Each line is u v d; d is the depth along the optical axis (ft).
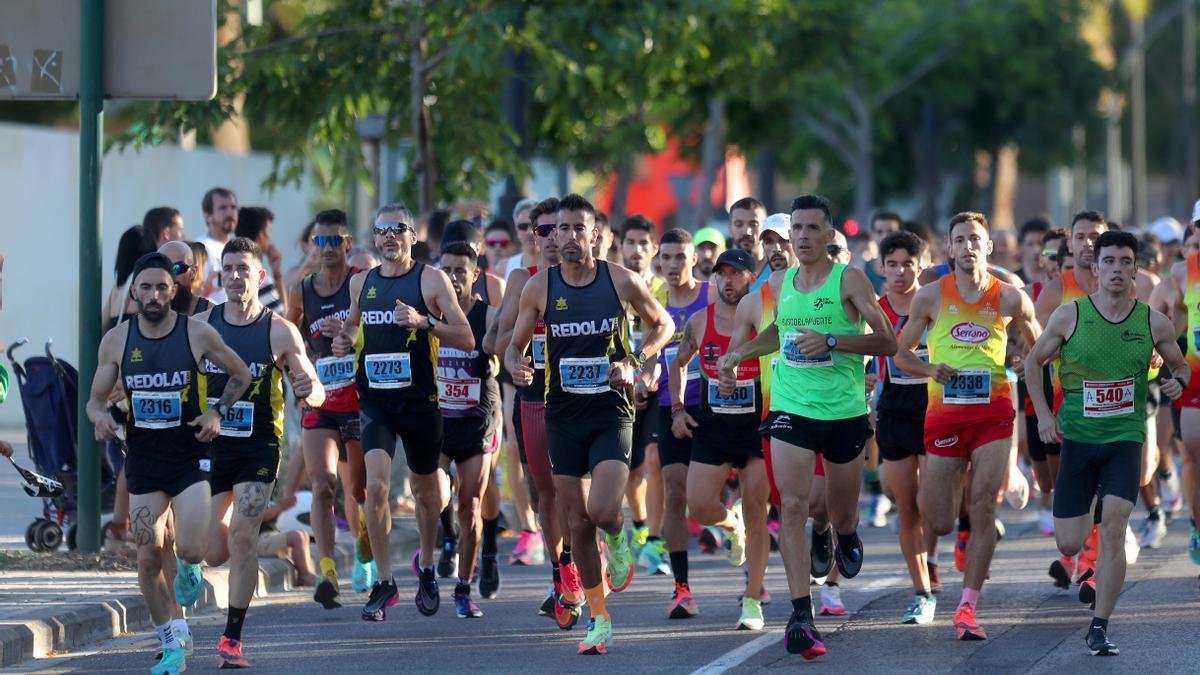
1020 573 98.48
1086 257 96.22
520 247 125.29
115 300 95.86
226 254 74.54
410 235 82.74
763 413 79.77
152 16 95.04
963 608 78.13
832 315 73.92
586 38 126.31
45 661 74.23
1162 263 138.21
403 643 78.64
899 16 323.37
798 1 204.03
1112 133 438.81
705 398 82.33
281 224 205.57
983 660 72.74
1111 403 75.05
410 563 105.81
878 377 92.99
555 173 203.82
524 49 145.69
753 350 75.25
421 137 132.87
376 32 134.21
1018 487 89.76
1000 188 459.73
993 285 79.71
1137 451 75.15
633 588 95.71
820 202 74.18
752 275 82.74
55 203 175.42
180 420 70.28
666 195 294.87
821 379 74.23
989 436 78.48
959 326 79.25
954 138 369.71
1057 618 83.20
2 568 89.76
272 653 76.23
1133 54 441.68
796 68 211.41
